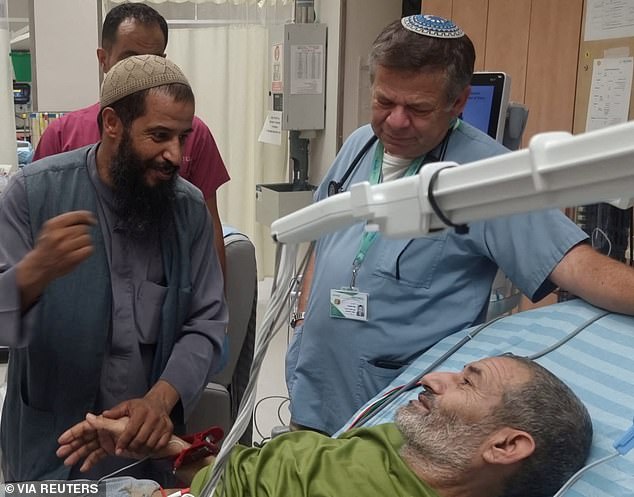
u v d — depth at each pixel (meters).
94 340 1.62
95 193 1.64
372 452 1.42
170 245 1.71
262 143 4.93
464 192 0.60
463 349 1.63
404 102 1.55
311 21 4.24
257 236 5.01
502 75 2.07
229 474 1.42
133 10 2.33
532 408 1.27
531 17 3.21
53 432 1.67
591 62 2.91
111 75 1.57
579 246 1.56
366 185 0.68
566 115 3.06
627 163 0.50
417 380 1.58
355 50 4.16
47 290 1.58
